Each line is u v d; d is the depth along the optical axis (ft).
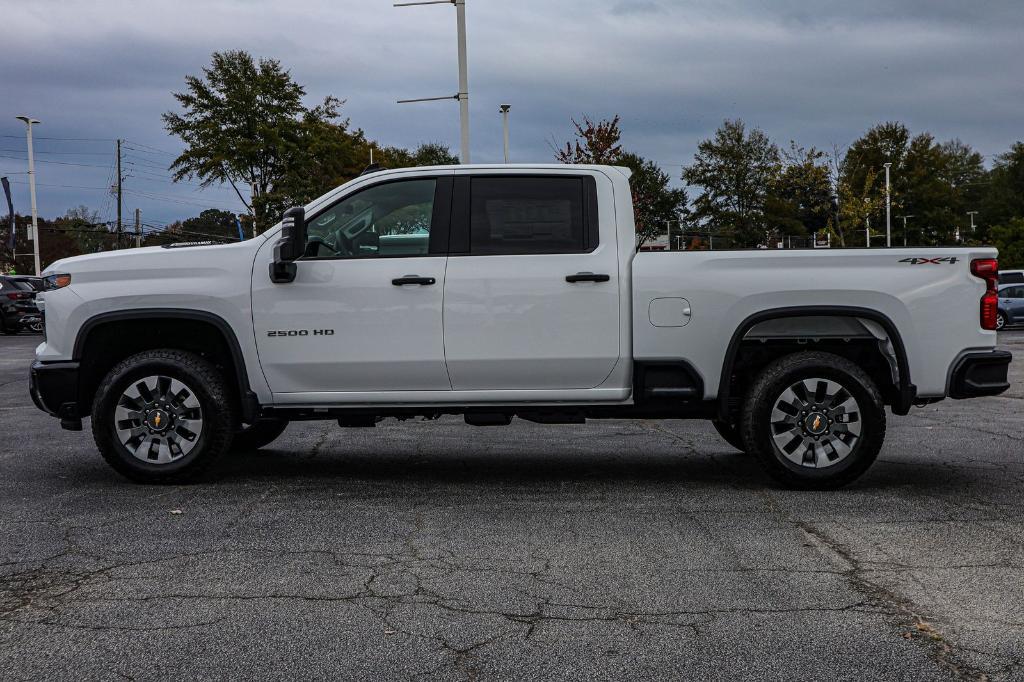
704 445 28.32
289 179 119.65
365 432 31.22
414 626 13.04
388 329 21.61
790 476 21.30
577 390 21.79
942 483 22.47
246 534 17.83
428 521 18.81
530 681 11.26
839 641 12.44
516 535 17.71
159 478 22.22
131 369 21.94
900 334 21.13
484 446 28.30
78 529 18.20
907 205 233.35
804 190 162.50
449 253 21.72
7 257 281.54
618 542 17.22
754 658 11.91
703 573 15.35
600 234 21.67
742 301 21.18
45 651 12.19
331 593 14.42
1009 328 107.24
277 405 22.18
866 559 16.10
